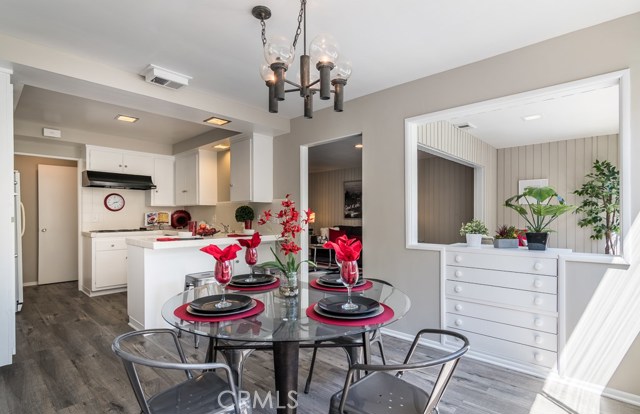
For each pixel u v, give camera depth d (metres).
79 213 5.08
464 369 2.48
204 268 3.63
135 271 3.37
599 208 4.91
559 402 2.03
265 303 1.77
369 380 1.51
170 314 1.59
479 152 5.35
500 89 2.55
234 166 4.53
